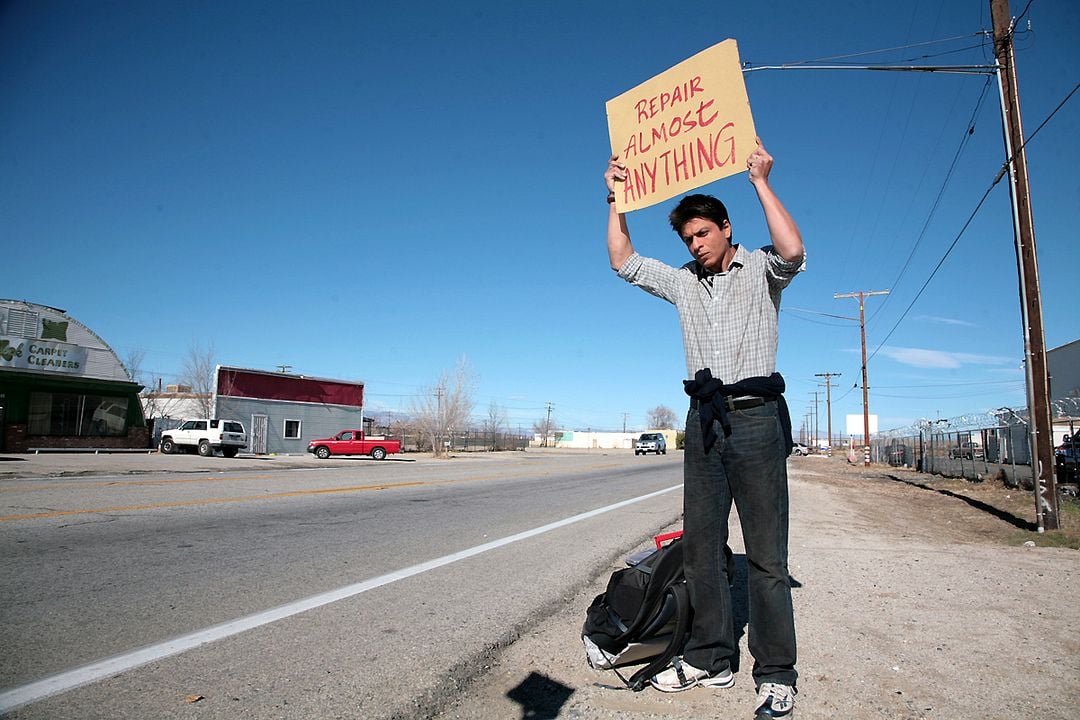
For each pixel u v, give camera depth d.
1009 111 10.56
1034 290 9.93
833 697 2.96
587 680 3.20
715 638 3.05
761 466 2.74
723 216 2.96
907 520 10.91
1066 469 19.22
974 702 2.91
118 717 2.62
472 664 3.36
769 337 2.84
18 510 7.95
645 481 19.55
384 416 67.06
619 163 3.40
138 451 30.70
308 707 2.76
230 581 4.89
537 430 116.62
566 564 6.16
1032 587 5.23
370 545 6.70
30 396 27.28
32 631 3.60
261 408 37.78
